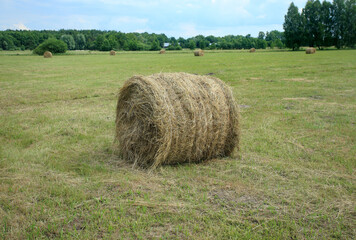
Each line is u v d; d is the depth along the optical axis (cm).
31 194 430
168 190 449
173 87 530
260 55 4797
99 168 525
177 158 545
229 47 11112
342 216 379
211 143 560
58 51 6938
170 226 360
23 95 1277
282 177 491
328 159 561
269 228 355
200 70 2256
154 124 503
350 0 6600
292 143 655
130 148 559
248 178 487
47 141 676
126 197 427
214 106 549
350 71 2008
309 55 4269
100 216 377
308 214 385
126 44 10306
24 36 10531
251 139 686
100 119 873
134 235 344
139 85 529
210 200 419
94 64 3291
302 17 7081
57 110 1002
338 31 6700
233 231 347
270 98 1162
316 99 1132
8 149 611
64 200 414
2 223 362
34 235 340
